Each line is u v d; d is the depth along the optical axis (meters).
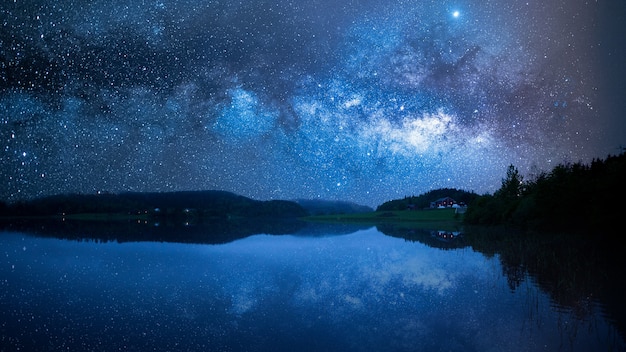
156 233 69.12
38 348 14.15
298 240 54.69
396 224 94.88
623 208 35.50
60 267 31.02
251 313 18.11
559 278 23.19
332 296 20.95
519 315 16.48
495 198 79.44
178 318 17.55
